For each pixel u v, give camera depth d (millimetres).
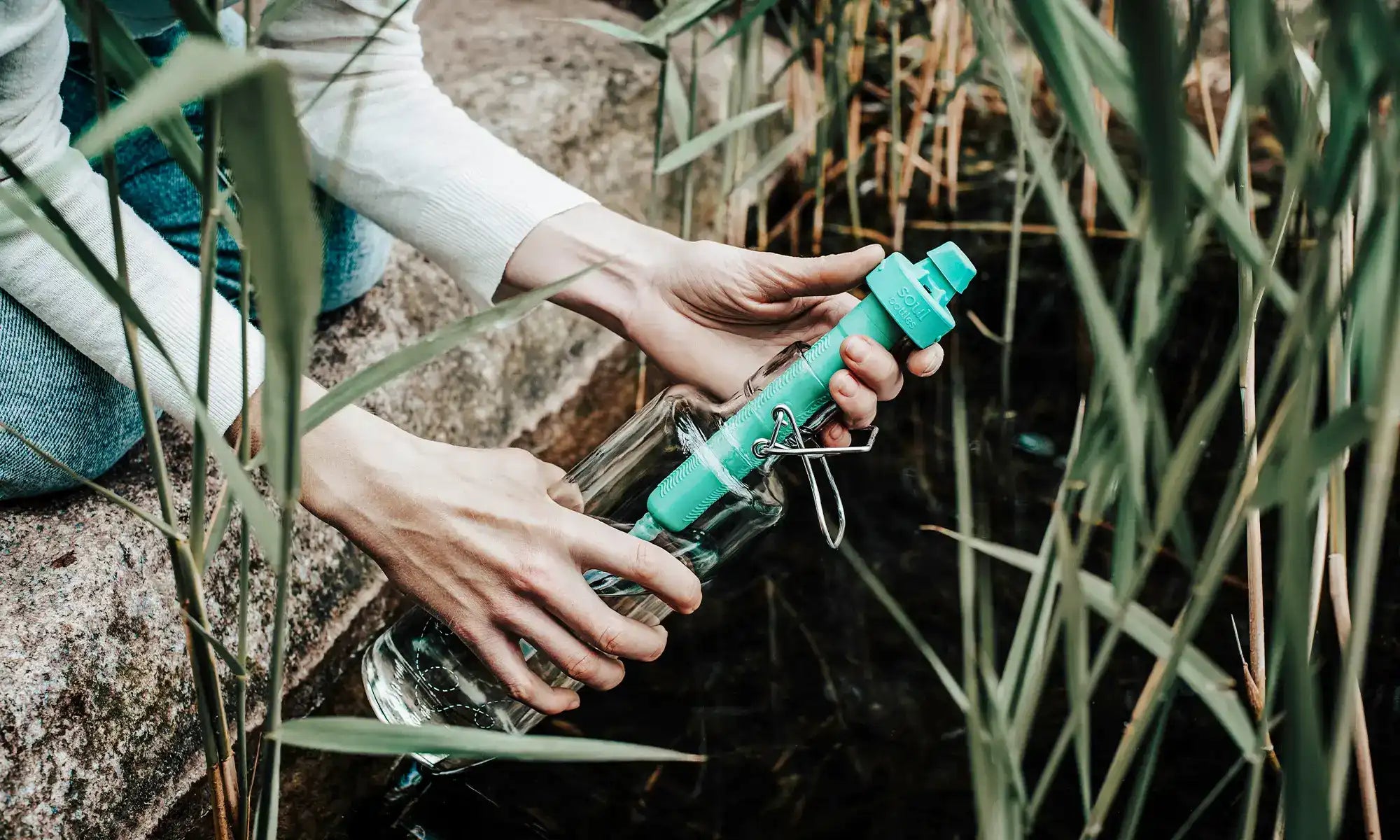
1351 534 1118
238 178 326
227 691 959
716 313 899
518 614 736
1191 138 472
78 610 859
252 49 437
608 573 741
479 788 916
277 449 420
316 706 1044
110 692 863
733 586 1107
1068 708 965
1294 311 473
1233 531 512
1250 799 599
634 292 935
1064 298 1542
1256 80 435
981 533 1167
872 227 1753
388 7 944
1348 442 449
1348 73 420
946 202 1810
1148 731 937
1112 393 509
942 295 726
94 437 921
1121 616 542
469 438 1288
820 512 755
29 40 671
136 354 475
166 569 936
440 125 981
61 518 934
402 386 1195
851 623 1067
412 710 847
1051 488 1226
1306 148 445
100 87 413
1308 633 434
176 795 914
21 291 767
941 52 1839
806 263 834
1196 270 1532
